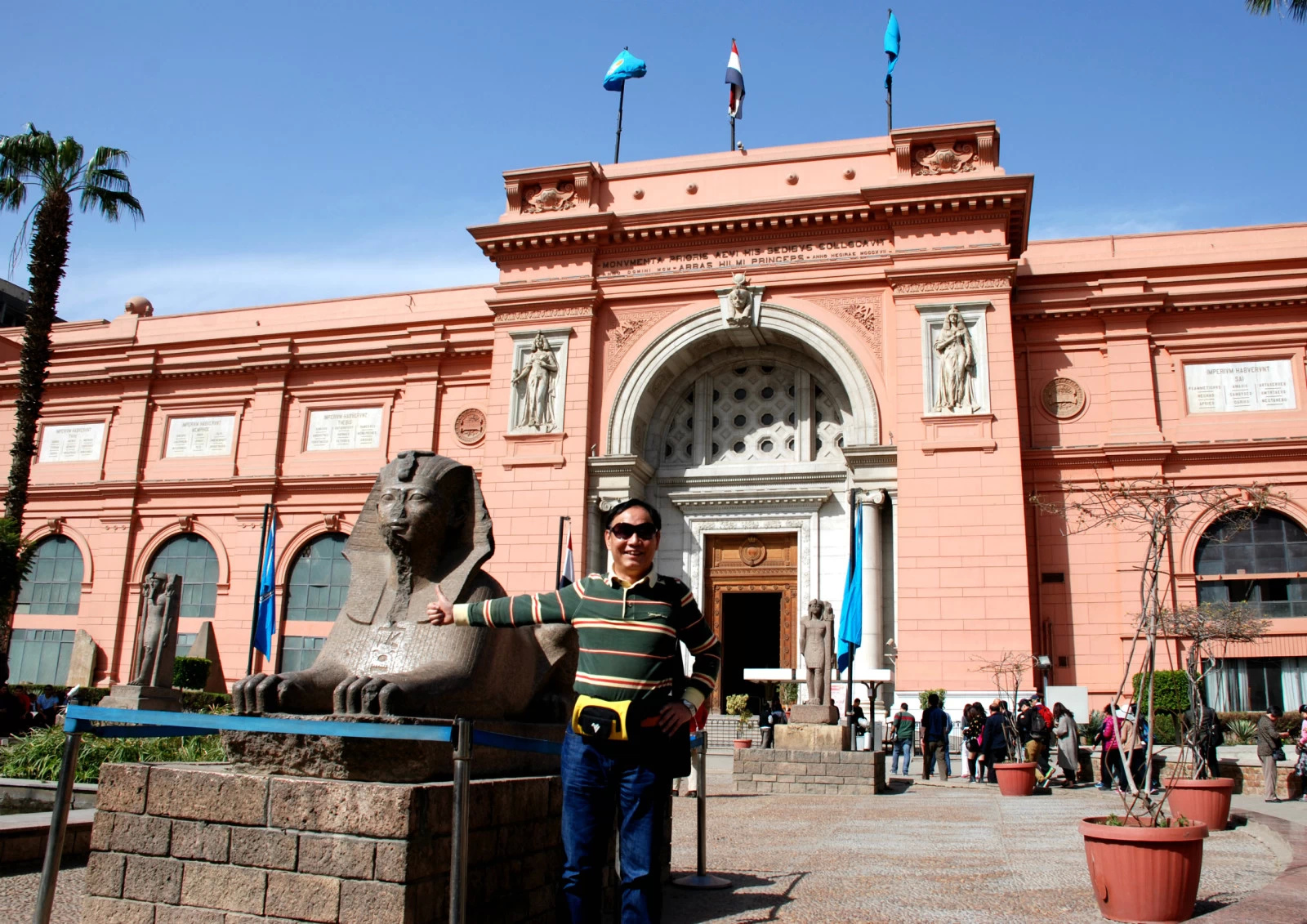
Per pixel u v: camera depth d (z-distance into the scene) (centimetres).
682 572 2875
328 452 3312
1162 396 2698
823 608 1911
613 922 643
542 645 713
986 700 2375
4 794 1143
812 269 2778
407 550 610
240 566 3281
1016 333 2816
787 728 1786
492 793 550
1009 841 1073
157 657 2159
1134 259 2825
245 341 3469
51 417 3681
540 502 2773
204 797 514
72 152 2697
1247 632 1908
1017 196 2616
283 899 487
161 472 3475
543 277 2934
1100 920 661
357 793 484
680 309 2853
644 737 467
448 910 501
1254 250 2798
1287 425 2592
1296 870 761
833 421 2895
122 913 520
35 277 2666
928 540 2505
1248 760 1866
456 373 3238
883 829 1172
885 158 2802
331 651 611
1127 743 1163
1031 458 2702
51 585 3522
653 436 2978
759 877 816
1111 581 2578
